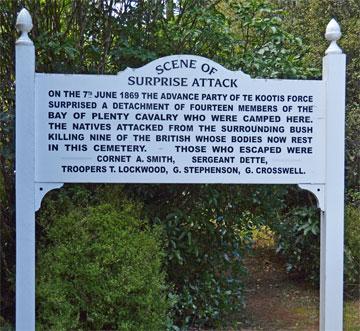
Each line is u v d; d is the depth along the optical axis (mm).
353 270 4918
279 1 6113
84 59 4059
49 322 3500
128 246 3539
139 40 4105
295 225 5000
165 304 3625
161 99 3533
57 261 3514
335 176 3613
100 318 3484
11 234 3998
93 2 4000
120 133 3514
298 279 5473
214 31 4141
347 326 4328
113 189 3871
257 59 4121
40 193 3473
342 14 5793
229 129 3566
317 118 3615
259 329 4273
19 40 3430
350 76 5605
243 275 4551
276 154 3594
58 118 3479
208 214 4145
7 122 3854
